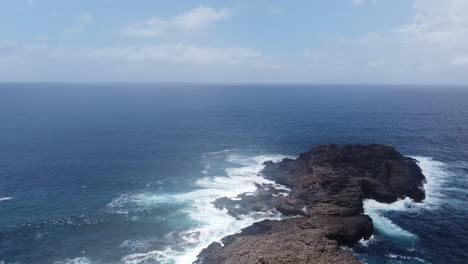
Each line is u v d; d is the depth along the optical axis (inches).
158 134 5162.4
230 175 3245.6
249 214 2406.5
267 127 5846.5
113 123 6072.8
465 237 2208.4
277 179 3048.7
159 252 1978.3
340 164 2977.4
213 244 2005.4
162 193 2807.6
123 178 3159.5
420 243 2128.4
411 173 3011.8
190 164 3617.1
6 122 5856.3
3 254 1961.1
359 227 2129.7
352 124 6117.1
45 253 1973.4
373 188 2709.2
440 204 2672.2
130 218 2377.0
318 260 1620.3
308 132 5369.1
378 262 1925.4
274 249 1732.3
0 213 2429.9
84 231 2209.6
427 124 6136.8
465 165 3654.0
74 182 3043.8
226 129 5659.5
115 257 1934.1
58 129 5324.8
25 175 3184.1
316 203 2384.4
